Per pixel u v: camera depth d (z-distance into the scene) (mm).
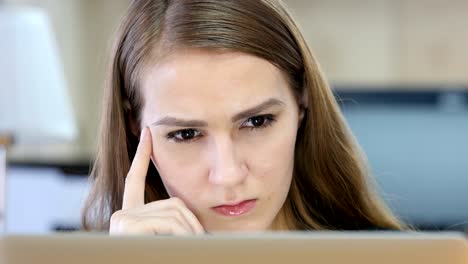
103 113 1504
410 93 3957
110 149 1481
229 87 1178
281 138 1259
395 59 4734
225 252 690
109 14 4859
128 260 693
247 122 1235
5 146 2166
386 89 4012
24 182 2625
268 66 1216
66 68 4488
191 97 1188
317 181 1509
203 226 1288
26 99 2295
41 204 2613
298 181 1509
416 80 4719
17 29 2291
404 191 3863
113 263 693
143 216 1203
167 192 1407
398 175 3889
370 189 1626
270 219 1289
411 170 3887
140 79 1298
